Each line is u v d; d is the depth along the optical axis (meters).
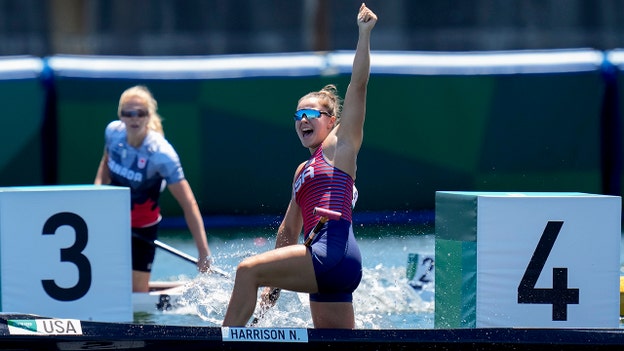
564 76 44.44
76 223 23.03
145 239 28.69
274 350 18.95
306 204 19.83
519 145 44.72
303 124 20.47
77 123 43.81
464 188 44.78
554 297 20.89
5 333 18.75
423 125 44.34
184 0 84.06
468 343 19.38
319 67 44.38
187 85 44.03
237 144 44.41
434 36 81.81
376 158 44.34
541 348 19.50
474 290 20.84
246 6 84.69
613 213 21.00
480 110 44.44
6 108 43.25
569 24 81.19
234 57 45.62
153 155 28.27
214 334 18.89
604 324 21.06
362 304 26.33
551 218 20.83
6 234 22.59
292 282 19.00
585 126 44.69
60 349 18.89
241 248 37.22
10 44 81.56
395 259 32.97
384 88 44.03
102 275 23.23
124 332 19.02
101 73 43.78
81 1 81.81
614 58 44.72
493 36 81.38
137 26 83.75
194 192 44.59
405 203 44.59
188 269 34.16
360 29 19.70
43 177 43.81
